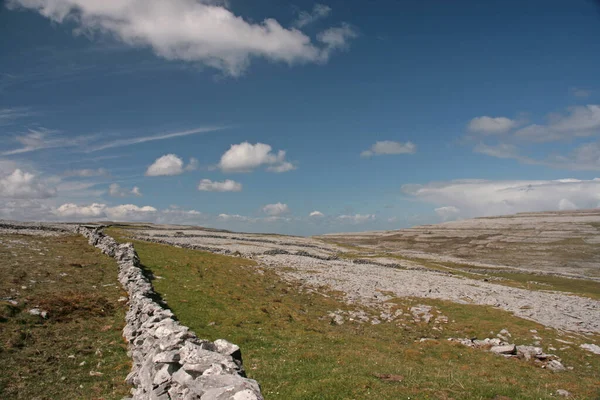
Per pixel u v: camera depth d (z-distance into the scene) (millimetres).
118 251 45156
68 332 23984
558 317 46625
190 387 11477
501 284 81188
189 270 48688
